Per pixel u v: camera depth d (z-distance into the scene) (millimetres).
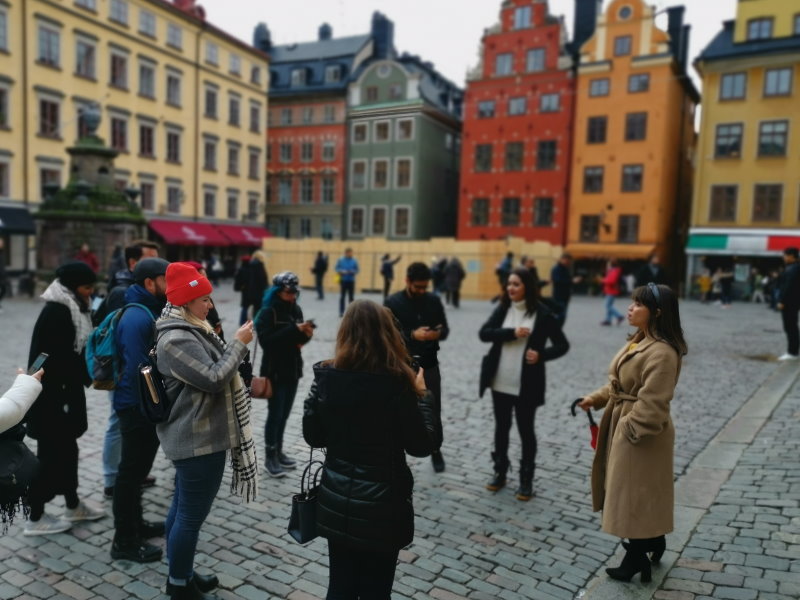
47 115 30375
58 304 3945
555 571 3645
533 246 29000
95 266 16922
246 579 3500
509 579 3545
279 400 5102
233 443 3133
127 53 34125
